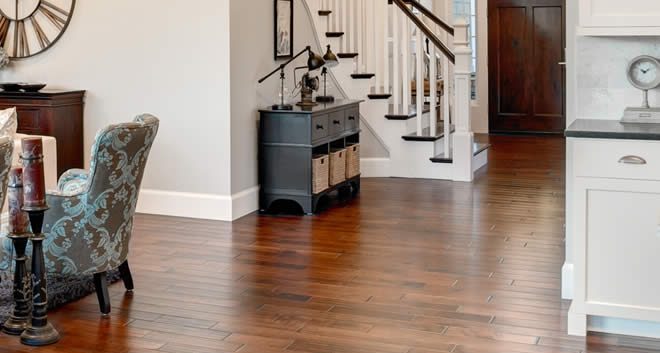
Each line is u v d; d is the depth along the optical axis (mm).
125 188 4145
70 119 6496
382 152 8055
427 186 7590
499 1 11031
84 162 6660
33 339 3756
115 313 4180
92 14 6477
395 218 6316
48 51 6656
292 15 7004
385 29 7926
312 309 4246
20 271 3873
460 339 3832
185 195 6352
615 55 4195
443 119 8578
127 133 4008
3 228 4609
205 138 6254
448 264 5062
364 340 3818
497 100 11203
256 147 6543
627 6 3889
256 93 6516
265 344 3773
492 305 4305
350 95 7871
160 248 5418
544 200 6965
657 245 3758
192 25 6180
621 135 3711
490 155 9398
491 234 5816
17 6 6691
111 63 6469
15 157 5223
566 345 3771
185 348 3727
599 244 3832
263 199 6543
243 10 6258
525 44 11008
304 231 5910
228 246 5484
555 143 10281
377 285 4648
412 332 3920
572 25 4344
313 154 6648
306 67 6898
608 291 3852
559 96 10969
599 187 3791
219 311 4211
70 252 4066
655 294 3789
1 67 6734
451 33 8344
